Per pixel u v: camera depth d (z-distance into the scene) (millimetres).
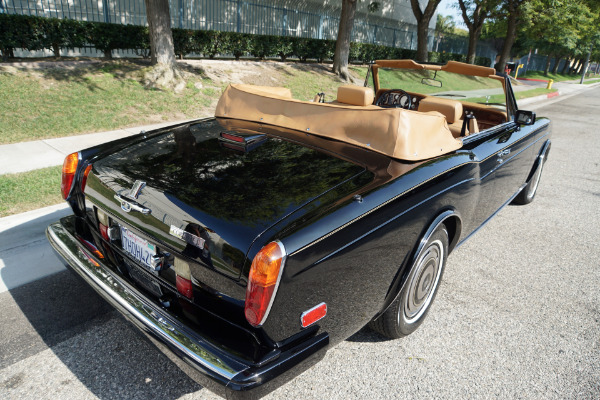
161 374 2348
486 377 2441
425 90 4156
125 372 2346
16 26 9406
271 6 18438
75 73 9297
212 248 1791
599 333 2879
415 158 2443
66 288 3053
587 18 23609
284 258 1658
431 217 2453
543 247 4141
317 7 20984
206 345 1759
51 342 2531
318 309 1880
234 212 1851
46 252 3412
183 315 1941
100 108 7859
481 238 4289
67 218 2713
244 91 3156
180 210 1907
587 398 2322
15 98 7555
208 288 1858
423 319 2842
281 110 2896
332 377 2395
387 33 26016
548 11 21578
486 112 4055
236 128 2844
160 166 2277
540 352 2670
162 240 1969
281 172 2188
